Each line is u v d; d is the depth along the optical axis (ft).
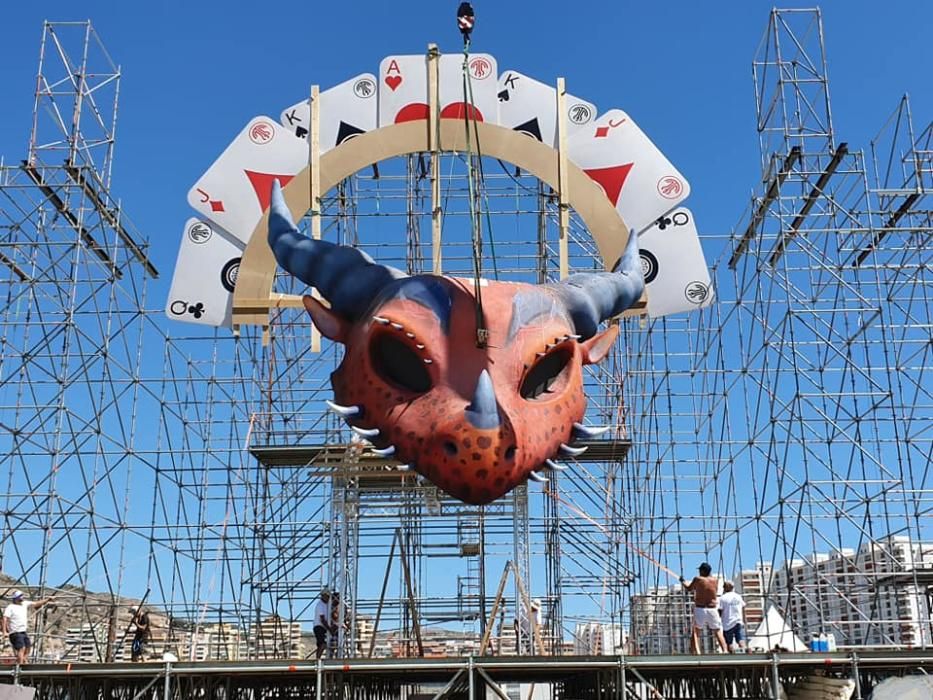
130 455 86.74
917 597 75.31
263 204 66.95
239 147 67.41
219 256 67.00
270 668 55.47
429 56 66.44
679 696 72.18
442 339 37.52
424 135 65.87
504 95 66.69
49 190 83.92
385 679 71.92
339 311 41.37
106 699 63.87
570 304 41.83
